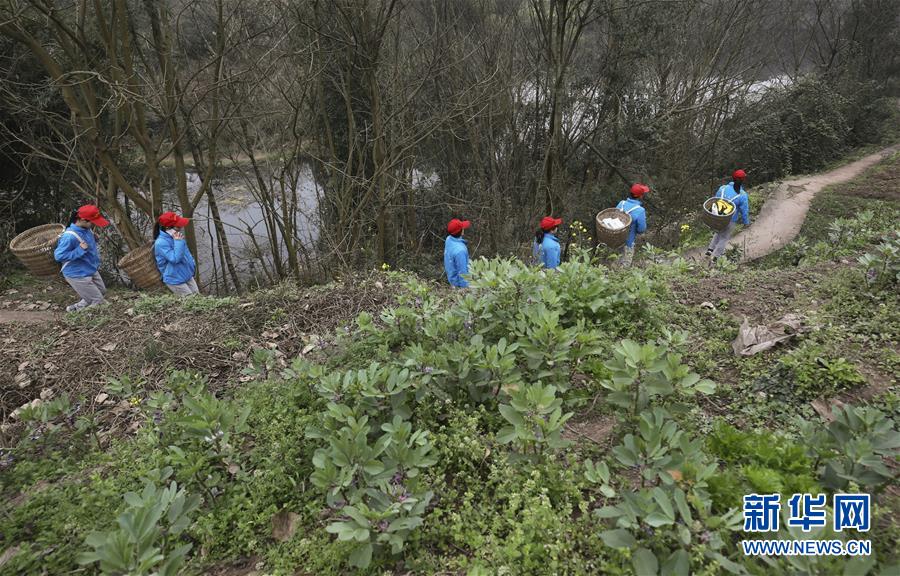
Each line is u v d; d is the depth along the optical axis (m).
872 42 22.05
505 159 15.15
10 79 10.23
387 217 13.56
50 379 4.92
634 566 2.06
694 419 3.30
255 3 9.59
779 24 22.20
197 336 5.40
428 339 4.20
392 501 2.48
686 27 15.35
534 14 14.22
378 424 3.20
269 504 2.96
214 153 10.35
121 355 5.18
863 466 2.35
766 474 2.36
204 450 3.14
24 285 10.01
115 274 12.40
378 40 10.51
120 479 3.31
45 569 2.71
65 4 9.48
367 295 6.14
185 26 10.89
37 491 3.40
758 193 15.55
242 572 2.60
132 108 9.05
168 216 6.86
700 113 17.27
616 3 13.59
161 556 2.07
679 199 16.34
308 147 13.61
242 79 9.65
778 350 3.96
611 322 4.46
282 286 6.47
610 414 3.43
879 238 7.34
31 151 11.45
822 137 18.38
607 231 8.50
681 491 2.11
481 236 15.12
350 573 2.46
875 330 4.04
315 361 4.60
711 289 5.50
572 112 14.66
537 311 3.82
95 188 10.70
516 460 2.81
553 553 2.27
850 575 1.78
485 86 13.09
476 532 2.52
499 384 3.36
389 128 12.36
